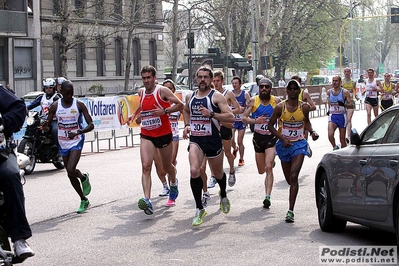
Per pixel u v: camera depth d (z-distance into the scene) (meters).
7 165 5.78
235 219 9.60
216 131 9.26
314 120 33.19
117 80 52.59
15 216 5.76
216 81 11.71
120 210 10.57
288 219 9.24
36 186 13.38
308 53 68.75
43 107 15.51
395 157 6.93
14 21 42.38
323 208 8.62
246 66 44.50
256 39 64.19
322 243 7.87
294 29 65.75
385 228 7.13
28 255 5.75
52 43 46.28
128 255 7.52
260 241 8.07
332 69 109.25
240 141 15.47
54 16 46.16
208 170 15.07
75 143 10.49
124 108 21.61
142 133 10.04
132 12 45.03
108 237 8.56
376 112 23.14
